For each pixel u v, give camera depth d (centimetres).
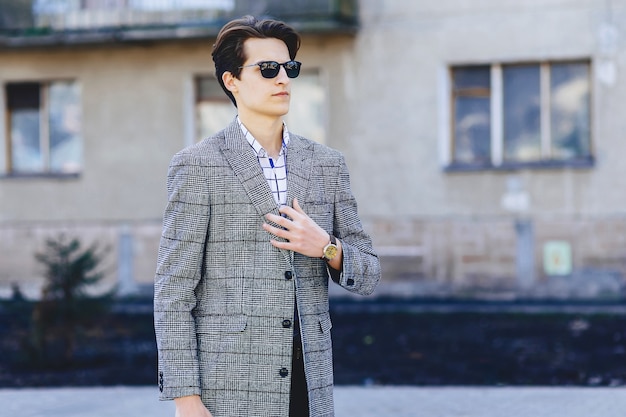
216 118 1877
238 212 339
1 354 1218
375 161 1778
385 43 1764
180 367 332
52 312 1119
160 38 1819
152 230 1886
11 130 1959
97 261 1162
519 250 1716
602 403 780
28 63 1930
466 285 1744
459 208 1745
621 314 1489
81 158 1925
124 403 821
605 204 1673
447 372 1009
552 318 1480
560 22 1681
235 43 347
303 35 1792
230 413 335
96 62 1903
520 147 1725
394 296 1775
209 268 341
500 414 740
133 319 1579
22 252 1942
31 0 1864
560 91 1702
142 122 1886
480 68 1741
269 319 336
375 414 746
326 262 348
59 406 812
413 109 1758
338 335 1352
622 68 1656
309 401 337
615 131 1664
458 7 1730
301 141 358
